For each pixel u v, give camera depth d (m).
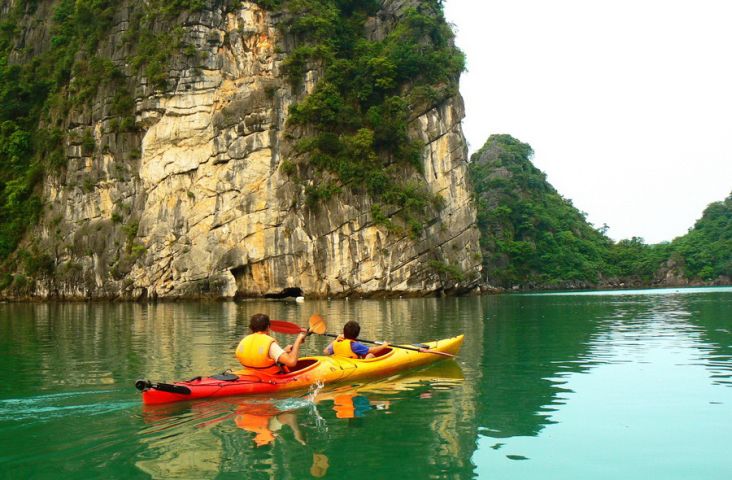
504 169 91.81
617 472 5.38
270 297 46.09
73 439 6.36
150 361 12.02
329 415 7.30
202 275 44.91
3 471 5.46
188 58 46.72
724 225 93.94
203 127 46.31
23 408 7.68
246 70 47.62
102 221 47.44
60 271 47.53
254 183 45.78
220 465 5.54
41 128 53.22
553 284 79.69
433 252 47.59
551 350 12.82
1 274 49.97
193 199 45.78
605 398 8.16
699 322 19.08
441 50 53.09
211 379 8.34
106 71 48.06
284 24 48.72
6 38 61.50
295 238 45.38
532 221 83.88
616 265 89.12
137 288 45.19
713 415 7.21
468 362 11.37
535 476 5.27
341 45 51.09
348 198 45.66
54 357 12.84
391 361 10.33
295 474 5.29
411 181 47.56
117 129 47.31
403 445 6.11
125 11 50.12
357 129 47.88
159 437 6.42
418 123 49.44
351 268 45.28
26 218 51.06
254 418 7.16
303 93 47.62
